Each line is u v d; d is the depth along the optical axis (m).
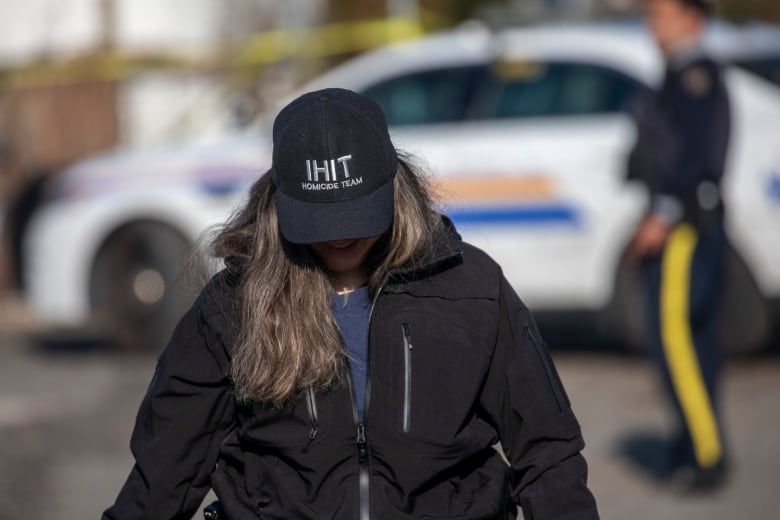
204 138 31.91
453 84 29.89
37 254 32.41
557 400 9.41
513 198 28.66
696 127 19.64
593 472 21.69
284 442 9.05
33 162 40.47
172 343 9.45
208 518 9.77
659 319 19.89
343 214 8.78
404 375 9.02
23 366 31.72
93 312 31.72
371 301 9.22
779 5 38.09
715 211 19.81
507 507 9.52
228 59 40.31
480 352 9.11
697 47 19.98
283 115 9.10
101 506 20.34
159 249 30.89
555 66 29.14
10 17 41.03
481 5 45.62
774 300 27.73
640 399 26.52
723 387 27.23
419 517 9.02
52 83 40.47
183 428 9.38
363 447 9.02
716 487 20.02
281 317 8.95
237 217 9.61
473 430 9.24
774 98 27.77
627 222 27.89
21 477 21.72
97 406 26.97
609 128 28.30
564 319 31.75
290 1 41.72
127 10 40.28
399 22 42.00
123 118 40.12
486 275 9.38
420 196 9.32
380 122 9.05
